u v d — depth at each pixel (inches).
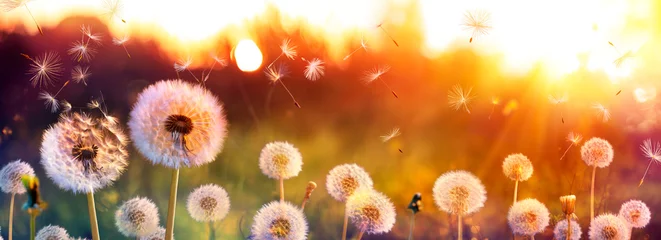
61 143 51.6
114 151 52.4
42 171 76.4
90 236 67.6
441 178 57.7
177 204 70.4
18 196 72.1
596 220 60.7
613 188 70.8
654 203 68.7
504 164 61.8
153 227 56.7
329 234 68.4
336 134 84.5
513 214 59.2
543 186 71.8
